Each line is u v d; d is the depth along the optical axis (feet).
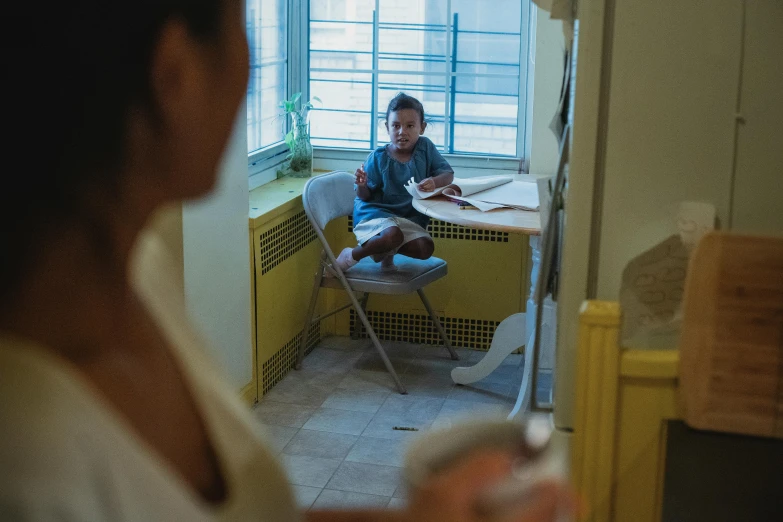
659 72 3.79
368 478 9.37
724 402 2.92
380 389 11.59
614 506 3.12
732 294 2.85
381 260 11.65
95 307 1.57
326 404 11.13
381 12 12.68
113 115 1.43
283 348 11.89
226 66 1.54
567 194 3.95
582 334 3.05
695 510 3.09
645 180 3.88
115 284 1.60
